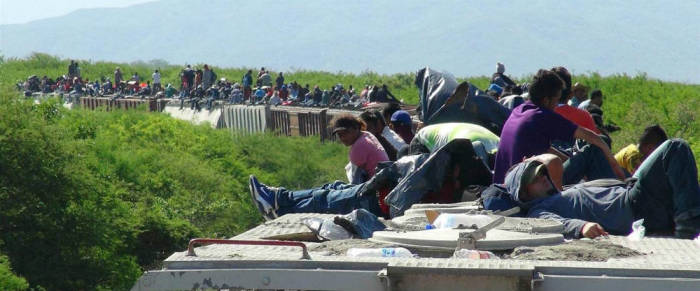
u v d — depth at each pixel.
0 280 25.69
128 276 32.69
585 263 6.89
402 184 13.07
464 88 18.39
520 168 10.93
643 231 9.27
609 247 8.13
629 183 11.30
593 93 24.72
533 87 12.85
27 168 30.84
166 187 52.69
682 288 6.54
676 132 60.28
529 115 12.73
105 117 69.25
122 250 34.31
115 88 133.88
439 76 20.78
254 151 75.31
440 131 16.22
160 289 6.99
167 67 180.88
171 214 48.62
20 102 31.91
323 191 14.86
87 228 31.23
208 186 56.16
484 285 6.52
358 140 16.50
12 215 30.12
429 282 6.59
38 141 31.20
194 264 7.07
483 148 14.12
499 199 11.04
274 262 6.96
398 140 18.34
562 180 12.05
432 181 13.01
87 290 30.78
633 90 88.75
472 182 13.26
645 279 6.55
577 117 15.32
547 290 6.60
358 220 9.60
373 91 70.00
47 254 30.31
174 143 67.31
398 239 8.44
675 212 10.80
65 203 31.58
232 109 100.88
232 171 69.44
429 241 8.21
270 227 10.33
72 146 32.19
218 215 52.56
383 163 14.52
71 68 140.12
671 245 8.41
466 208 10.84
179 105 114.44
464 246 8.07
